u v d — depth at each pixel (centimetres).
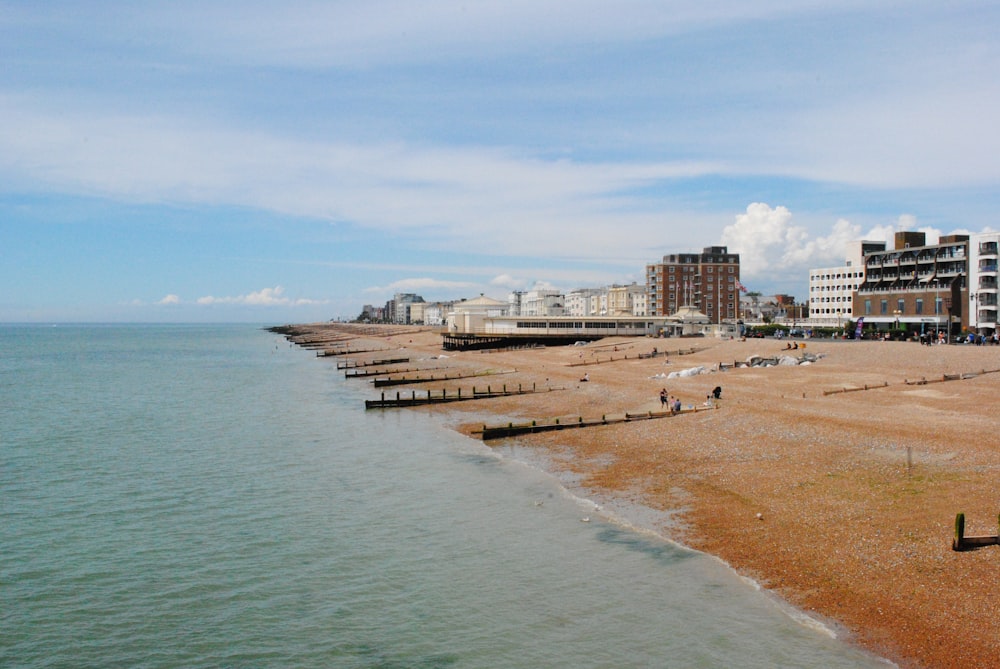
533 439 5022
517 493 3725
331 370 13250
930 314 13850
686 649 2042
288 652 2177
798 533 2759
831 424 4331
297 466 4594
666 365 8762
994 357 6888
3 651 2222
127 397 8825
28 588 2677
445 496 3744
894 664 1872
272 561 2897
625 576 2561
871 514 2834
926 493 2977
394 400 7331
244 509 3628
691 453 4128
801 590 2319
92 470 4538
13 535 3266
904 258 14950
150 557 2970
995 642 1891
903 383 5881
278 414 7094
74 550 3061
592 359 10356
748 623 2150
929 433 3922
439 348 17725
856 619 2105
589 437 4881
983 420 4300
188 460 4828
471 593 2517
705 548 2753
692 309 16375
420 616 2366
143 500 3819
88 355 19350
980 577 2212
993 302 12688
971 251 13025
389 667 2073
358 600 2509
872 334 11806
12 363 15938
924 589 2198
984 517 2639
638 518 3161
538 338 15138
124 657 2177
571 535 3022
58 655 2197
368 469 4456
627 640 2123
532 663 2041
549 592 2481
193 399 8556
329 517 3459
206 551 3028
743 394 5872
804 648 1986
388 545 3034
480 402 7131
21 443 5519
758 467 3688
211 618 2414
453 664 2066
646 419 5194
